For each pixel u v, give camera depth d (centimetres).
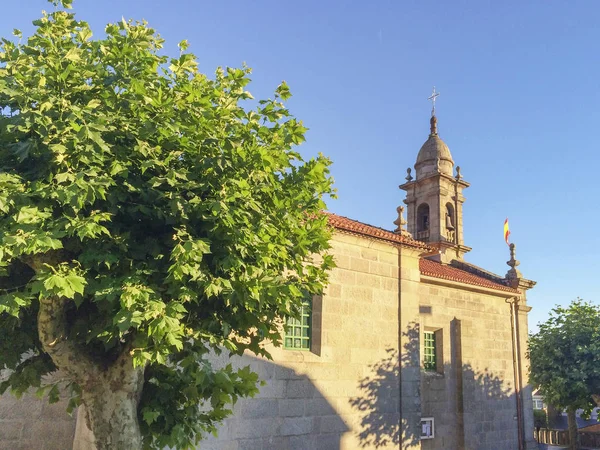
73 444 952
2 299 493
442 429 1730
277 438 1162
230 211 573
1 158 563
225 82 711
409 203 3133
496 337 2047
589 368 1827
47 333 595
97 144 539
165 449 925
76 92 589
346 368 1338
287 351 1233
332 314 1339
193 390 695
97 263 545
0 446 912
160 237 613
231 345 626
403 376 1470
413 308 1553
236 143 616
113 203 559
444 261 2758
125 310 513
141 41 645
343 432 1295
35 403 955
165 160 577
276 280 632
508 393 2038
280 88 700
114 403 636
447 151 3184
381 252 1505
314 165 714
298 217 698
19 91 539
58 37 636
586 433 2431
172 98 629
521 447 2020
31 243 460
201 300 612
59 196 493
